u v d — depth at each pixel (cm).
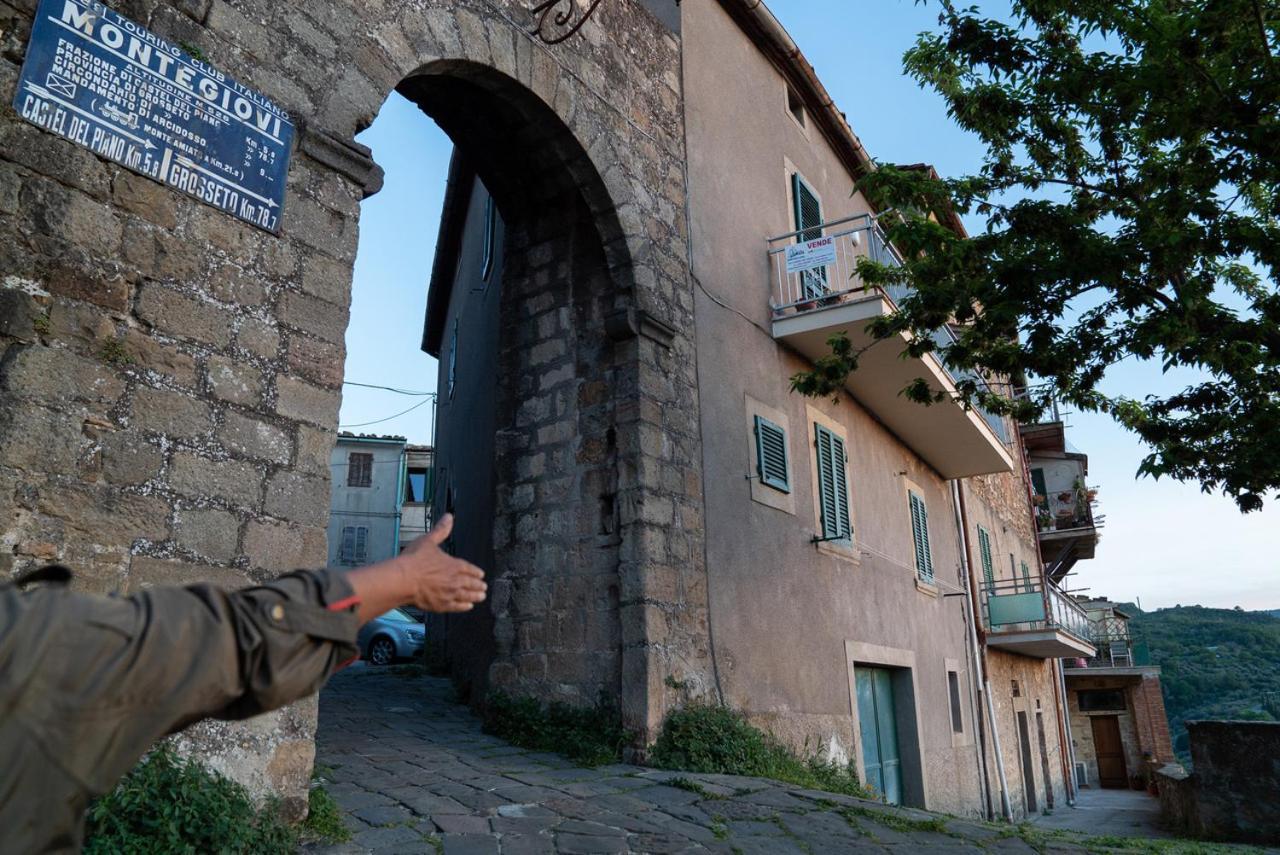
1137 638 3161
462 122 762
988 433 1291
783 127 1081
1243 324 595
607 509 723
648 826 493
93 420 381
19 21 386
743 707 751
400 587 120
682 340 795
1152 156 668
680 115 877
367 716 782
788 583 868
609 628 692
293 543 445
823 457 995
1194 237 577
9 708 92
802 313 930
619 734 652
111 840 323
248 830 365
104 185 401
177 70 436
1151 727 2706
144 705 99
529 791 543
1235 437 668
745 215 948
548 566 739
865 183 720
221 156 448
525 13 690
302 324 471
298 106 493
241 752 398
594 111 751
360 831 442
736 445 836
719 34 984
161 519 396
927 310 709
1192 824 962
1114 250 607
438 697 954
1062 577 2670
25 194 376
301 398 463
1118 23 608
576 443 752
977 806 1267
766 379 915
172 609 104
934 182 705
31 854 92
